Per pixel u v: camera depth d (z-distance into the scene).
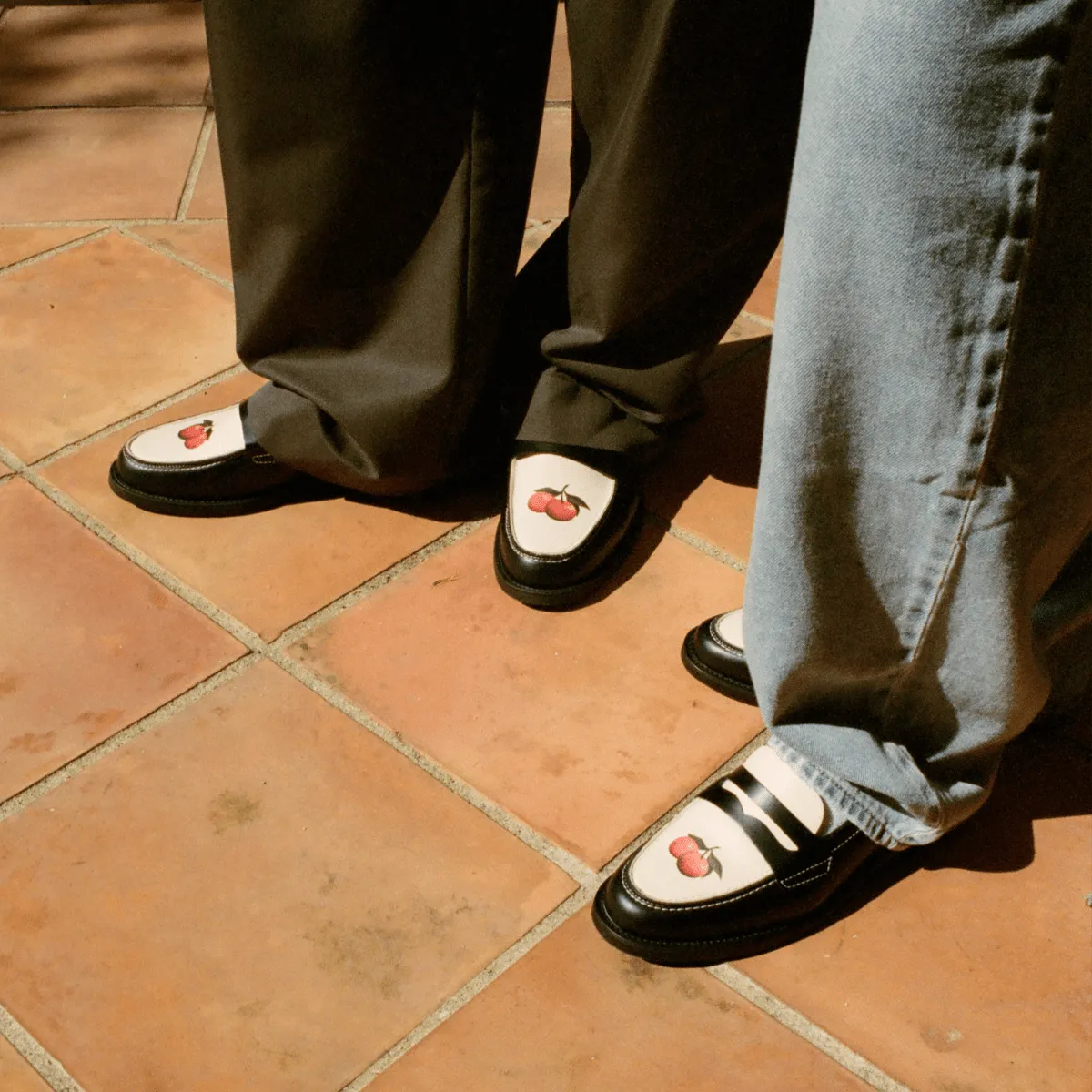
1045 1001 0.93
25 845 1.04
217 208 1.94
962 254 0.67
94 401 1.55
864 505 0.79
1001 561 0.78
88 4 2.54
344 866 1.02
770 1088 0.88
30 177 2.01
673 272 1.17
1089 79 0.62
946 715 0.89
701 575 1.31
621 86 1.06
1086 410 0.74
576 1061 0.90
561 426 1.31
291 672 1.20
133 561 1.33
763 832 0.95
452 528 1.37
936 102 0.63
